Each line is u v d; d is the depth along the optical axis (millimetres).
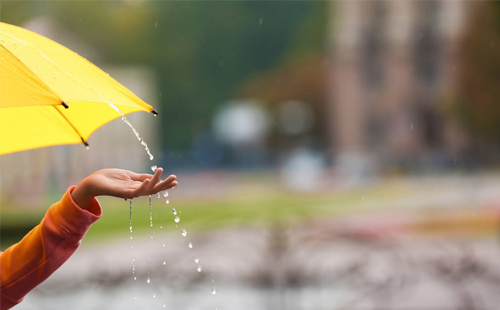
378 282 11203
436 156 71625
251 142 93062
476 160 52125
